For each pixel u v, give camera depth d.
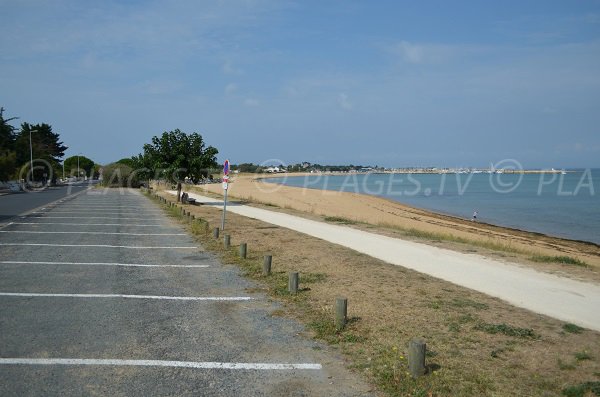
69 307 8.15
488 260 13.55
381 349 6.32
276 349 6.36
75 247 14.77
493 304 8.63
